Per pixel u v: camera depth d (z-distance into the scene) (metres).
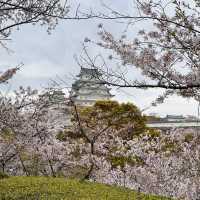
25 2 8.28
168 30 5.95
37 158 20.31
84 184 16.14
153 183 16.11
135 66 6.28
